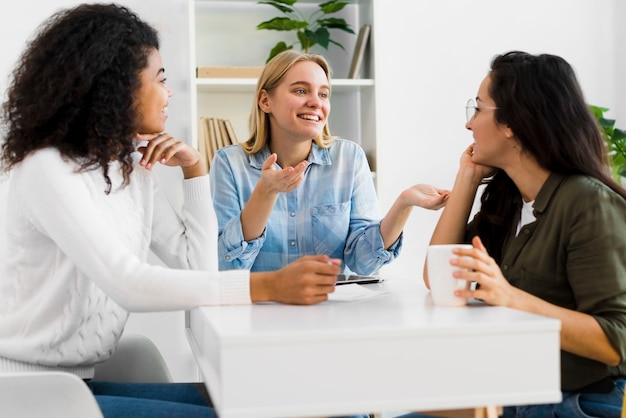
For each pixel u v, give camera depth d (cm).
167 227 198
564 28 381
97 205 166
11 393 138
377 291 168
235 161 262
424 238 371
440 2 371
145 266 150
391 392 111
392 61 369
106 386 194
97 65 165
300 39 337
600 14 383
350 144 267
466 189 192
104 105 166
